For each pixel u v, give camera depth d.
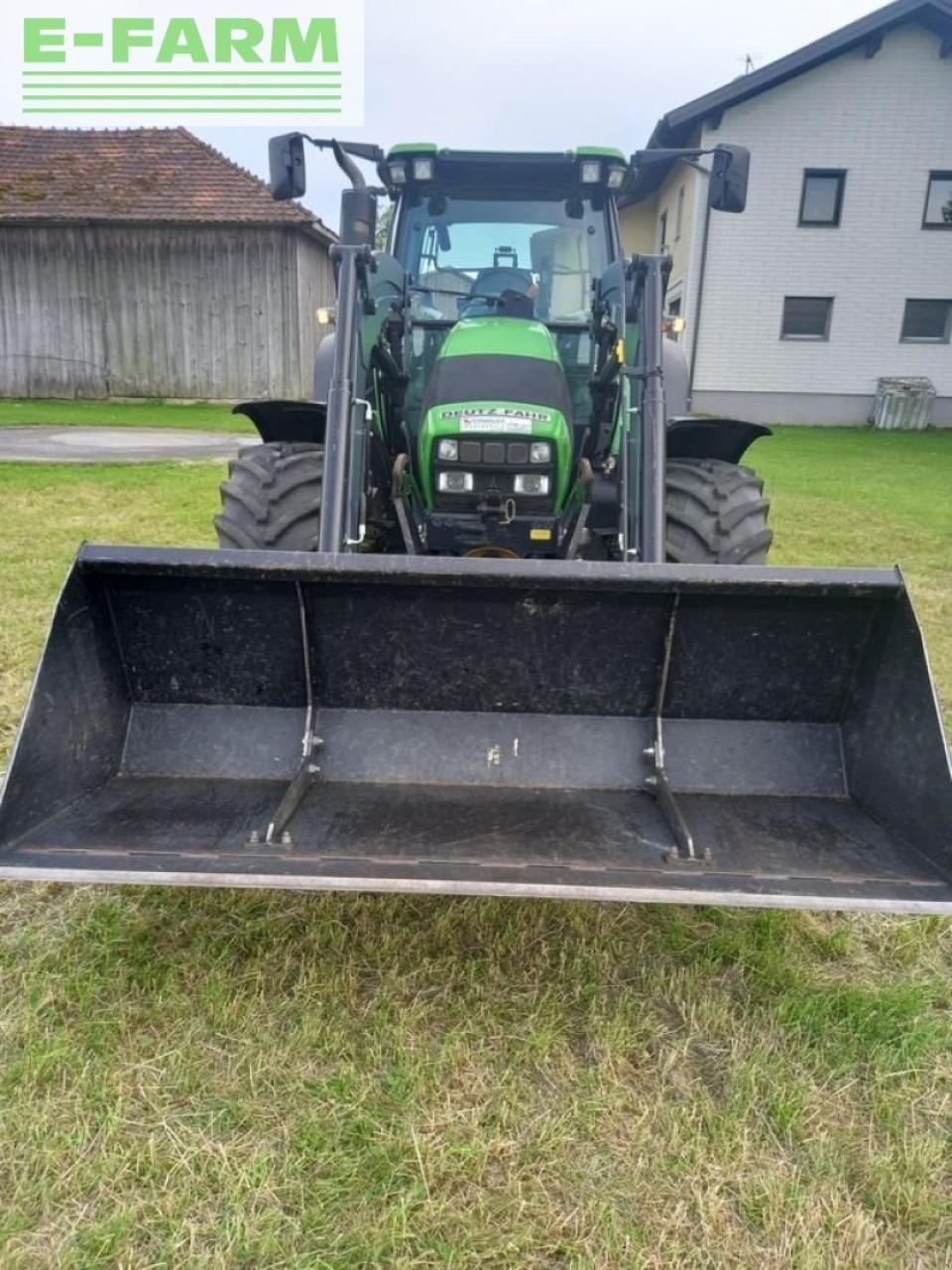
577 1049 1.88
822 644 2.21
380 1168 1.58
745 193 3.09
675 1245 1.47
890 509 8.21
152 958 2.09
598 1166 1.60
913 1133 1.69
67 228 16.62
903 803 2.00
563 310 3.81
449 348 3.10
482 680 2.32
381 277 3.13
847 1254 1.46
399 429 3.35
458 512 3.00
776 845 1.98
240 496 3.12
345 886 1.69
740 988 2.07
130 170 17.61
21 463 9.18
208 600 2.22
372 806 2.14
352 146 3.47
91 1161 1.58
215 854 1.82
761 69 16.58
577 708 2.34
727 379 18.73
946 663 4.07
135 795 2.16
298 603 2.21
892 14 16.12
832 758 2.27
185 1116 1.67
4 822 1.80
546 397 2.95
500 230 3.84
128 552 2.11
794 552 6.32
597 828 2.05
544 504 2.96
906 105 17.11
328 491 2.55
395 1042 1.86
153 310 16.94
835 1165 1.62
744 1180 1.58
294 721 2.34
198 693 2.33
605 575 2.05
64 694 2.04
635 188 3.75
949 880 1.79
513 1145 1.63
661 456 2.59
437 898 2.34
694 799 2.21
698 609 2.19
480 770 2.29
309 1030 1.87
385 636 2.27
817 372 18.66
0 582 4.84
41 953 2.09
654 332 2.68
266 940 2.16
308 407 3.29
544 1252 1.45
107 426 13.79
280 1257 1.43
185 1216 1.49
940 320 18.47
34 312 17.08
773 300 18.30
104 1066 1.78
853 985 2.09
